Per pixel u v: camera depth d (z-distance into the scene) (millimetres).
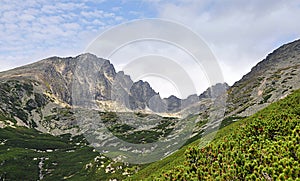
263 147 16516
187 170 16750
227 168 15344
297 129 17391
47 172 109062
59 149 144000
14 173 103812
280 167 12656
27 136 168250
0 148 132875
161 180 17266
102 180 89938
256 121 22922
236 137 21297
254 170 13531
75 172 104750
